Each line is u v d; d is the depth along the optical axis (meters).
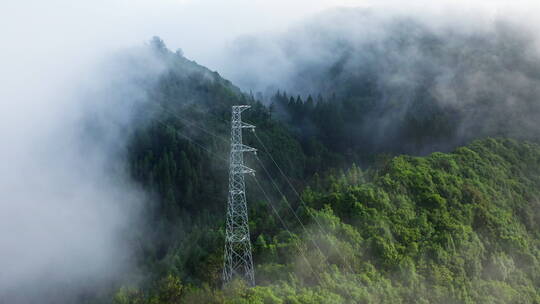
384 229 87.69
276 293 73.44
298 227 92.00
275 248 85.69
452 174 109.81
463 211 97.94
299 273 79.12
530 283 92.25
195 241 107.19
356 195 95.62
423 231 91.19
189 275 94.06
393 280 80.81
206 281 87.88
